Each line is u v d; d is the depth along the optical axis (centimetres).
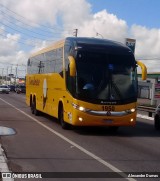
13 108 3197
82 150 1284
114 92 1653
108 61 1678
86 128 1919
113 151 1289
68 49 1766
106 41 1773
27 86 2902
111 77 1662
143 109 3102
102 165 1055
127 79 1684
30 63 2828
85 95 1630
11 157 1134
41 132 1706
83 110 1627
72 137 1588
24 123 2047
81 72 1648
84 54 1670
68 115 1708
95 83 1648
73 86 1655
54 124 2030
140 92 6512
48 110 2134
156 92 4462
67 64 1756
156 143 1507
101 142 1486
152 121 2520
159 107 2019
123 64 1694
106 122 1647
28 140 1466
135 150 1326
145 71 1716
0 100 4628
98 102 1634
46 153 1210
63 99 1797
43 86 2286
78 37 1794
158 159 1170
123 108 1658
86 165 1050
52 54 2092
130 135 1734
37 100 2466
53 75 2033
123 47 1738
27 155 1170
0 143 1376
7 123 2030
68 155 1187
